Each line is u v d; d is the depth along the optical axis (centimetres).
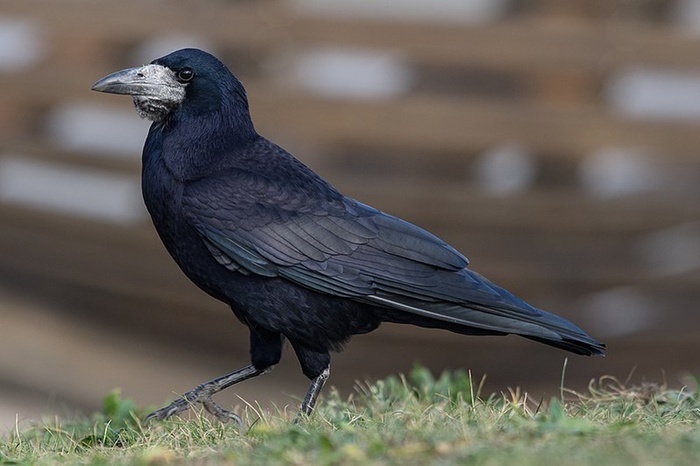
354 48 1373
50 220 1438
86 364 1420
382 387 922
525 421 708
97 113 1559
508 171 1430
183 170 839
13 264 1465
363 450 636
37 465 720
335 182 1359
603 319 1384
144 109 851
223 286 844
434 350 1378
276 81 1405
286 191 839
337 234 830
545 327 812
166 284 1406
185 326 1434
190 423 811
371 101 1364
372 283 824
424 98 1363
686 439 623
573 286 1370
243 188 834
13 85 1448
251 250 824
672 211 1364
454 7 1698
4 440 832
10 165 1474
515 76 1417
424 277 827
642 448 606
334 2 1509
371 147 1455
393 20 1366
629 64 1361
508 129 1359
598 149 1354
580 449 611
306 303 830
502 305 820
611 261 1363
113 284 1427
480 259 1361
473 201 1349
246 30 1381
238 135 858
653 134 1353
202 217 828
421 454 621
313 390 843
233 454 663
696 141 1354
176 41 1420
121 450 756
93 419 901
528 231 1362
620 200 1359
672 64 1362
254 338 865
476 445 634
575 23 1388
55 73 1435
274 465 624
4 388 1410
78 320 1458
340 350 849
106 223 1420
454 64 1373
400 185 1366
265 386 1400
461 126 1361
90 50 1443
